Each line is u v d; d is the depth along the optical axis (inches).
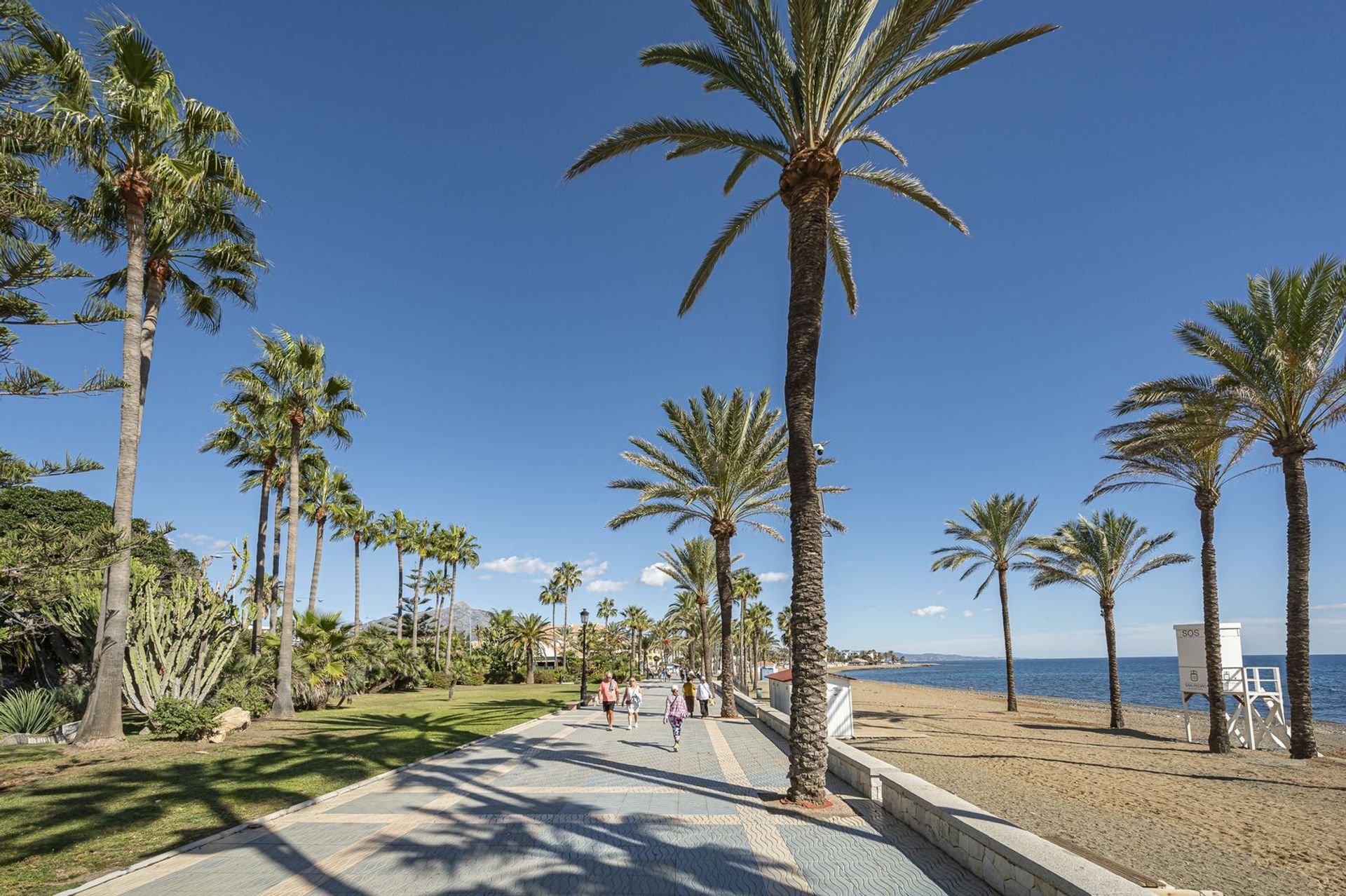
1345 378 589.9
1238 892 269.6
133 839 294.5
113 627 597.3
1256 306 613.9
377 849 279.7
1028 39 372.5
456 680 2112.5
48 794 391.5
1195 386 628.4
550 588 3206.2
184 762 508.7
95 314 350.3
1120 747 781.9
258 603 1149.7
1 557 350.6
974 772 575.5
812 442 382.9
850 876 239.6
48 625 720.3
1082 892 169.0
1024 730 978.1
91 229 553.3
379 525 2111.2
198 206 642.8
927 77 399.2
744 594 2156.7
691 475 930.1
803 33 359.6
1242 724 821.2
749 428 880.3
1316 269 576.4
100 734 580.7
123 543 380.8
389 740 650.2
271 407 987.9
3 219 323.9
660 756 541.6
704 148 465.4
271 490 1385.3
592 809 350.9
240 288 760.3
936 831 277.0
